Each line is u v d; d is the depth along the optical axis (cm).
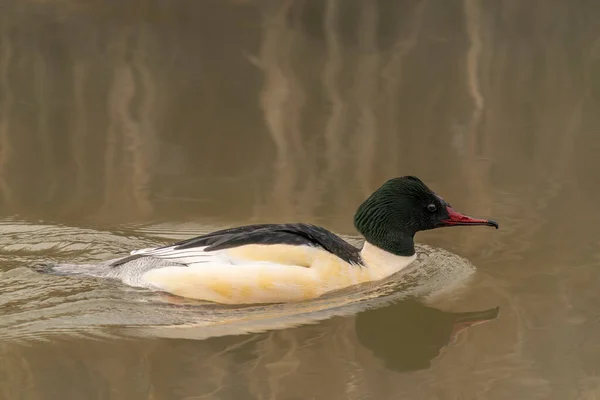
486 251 1230
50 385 862
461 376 903
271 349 946
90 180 1481
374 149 1616
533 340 974
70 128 1692
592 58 2058
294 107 1808
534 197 1407
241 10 2238
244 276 1028
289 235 1083
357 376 900
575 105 1825
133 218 1325
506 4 2222
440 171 1514
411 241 1157
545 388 872
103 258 1188
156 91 1861
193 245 1074
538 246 1238
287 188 1445
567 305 1057
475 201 1389
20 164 1543
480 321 1023
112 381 874
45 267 1116
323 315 1026
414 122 1744
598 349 947
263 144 1639
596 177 1484
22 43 2053
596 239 1251
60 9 2261
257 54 2053
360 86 1914
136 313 1011
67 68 1955
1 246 1218
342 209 1366
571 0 2270
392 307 1050
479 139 1661
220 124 1722
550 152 1599
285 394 861
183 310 1021
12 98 1811
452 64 2031
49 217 1330
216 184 1468
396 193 1140
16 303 1027
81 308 1015
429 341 977
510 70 2003
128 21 2181
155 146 1625
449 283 1124
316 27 2181
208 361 918
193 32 2133
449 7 2230
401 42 2131
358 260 1116
